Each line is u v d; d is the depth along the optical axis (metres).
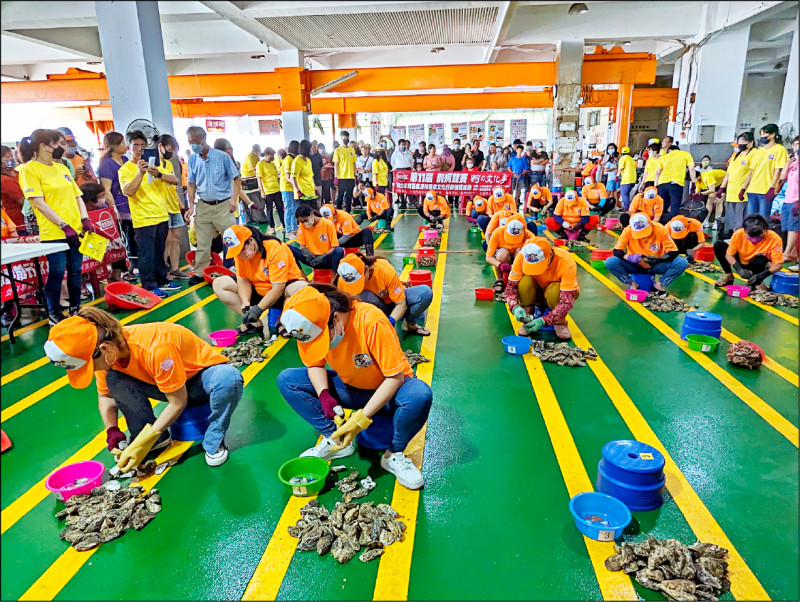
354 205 16.05
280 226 12.27
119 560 2.35
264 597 2.14
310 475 2.93
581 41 12.80
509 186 11.24
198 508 2.68
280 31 11.44
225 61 17.78
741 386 3.91
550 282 4.91
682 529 2.48
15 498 2.81
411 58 17.11
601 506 2.58
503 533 2.47
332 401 2.75
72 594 2.18
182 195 8.13
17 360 4.70
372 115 27.58
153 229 6.50
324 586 2.19
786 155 7.47
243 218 12.13
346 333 2.68
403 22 11.03
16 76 17.53
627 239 6.08
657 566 2.19
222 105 18.47
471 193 11.41
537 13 12.70
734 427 3.36
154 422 2.95
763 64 19.30
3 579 2.26
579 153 18.52
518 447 3.17
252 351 4.59
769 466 2.95
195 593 2.17
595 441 3.22
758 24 15.05
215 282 5.12
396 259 8.54
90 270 6.36
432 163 14.91
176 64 18.02
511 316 5.63
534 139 27.20
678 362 4.36
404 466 2.83
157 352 2.66
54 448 3.28
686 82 13.48
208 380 2.93
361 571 2.26
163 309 6.05
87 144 20.39
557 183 13.56
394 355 2.63
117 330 2.60
